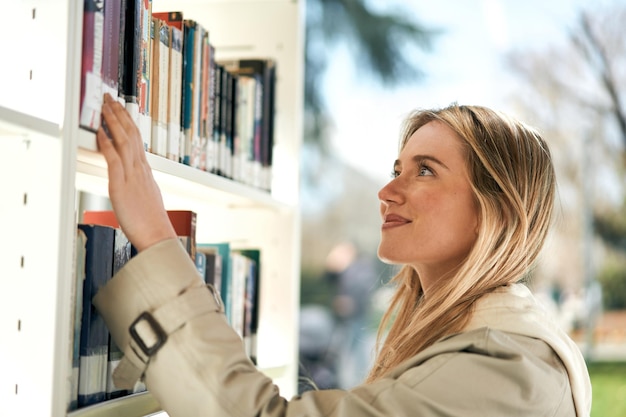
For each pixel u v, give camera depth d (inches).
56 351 37.5
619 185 248.4
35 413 37.6
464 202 52.1
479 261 50.1
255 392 42.3
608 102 259.9
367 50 318.0
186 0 70.6
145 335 42.1
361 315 296.4
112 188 42.4
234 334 43.9
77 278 41.9
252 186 69.4
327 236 315.6
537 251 54.5
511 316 47.6
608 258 236.8
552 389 44.8
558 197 64.0
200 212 74.4
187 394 41.8
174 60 53.0
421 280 55.7
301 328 295.1
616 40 263.3
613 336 226.8
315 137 320.2
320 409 43.1
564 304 230.7
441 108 57.2
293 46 76.0
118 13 44.2
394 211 53.2
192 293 42.9
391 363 51.8
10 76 39.1
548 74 271.1
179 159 54.2
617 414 216.5
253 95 68.9
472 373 42.8
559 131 261.6
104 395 44.9
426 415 42.0
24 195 38.2
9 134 38.0
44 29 38.7
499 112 54.7
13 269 38.1
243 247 74.8
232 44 77.0
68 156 38.3
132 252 48.6
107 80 42.9
